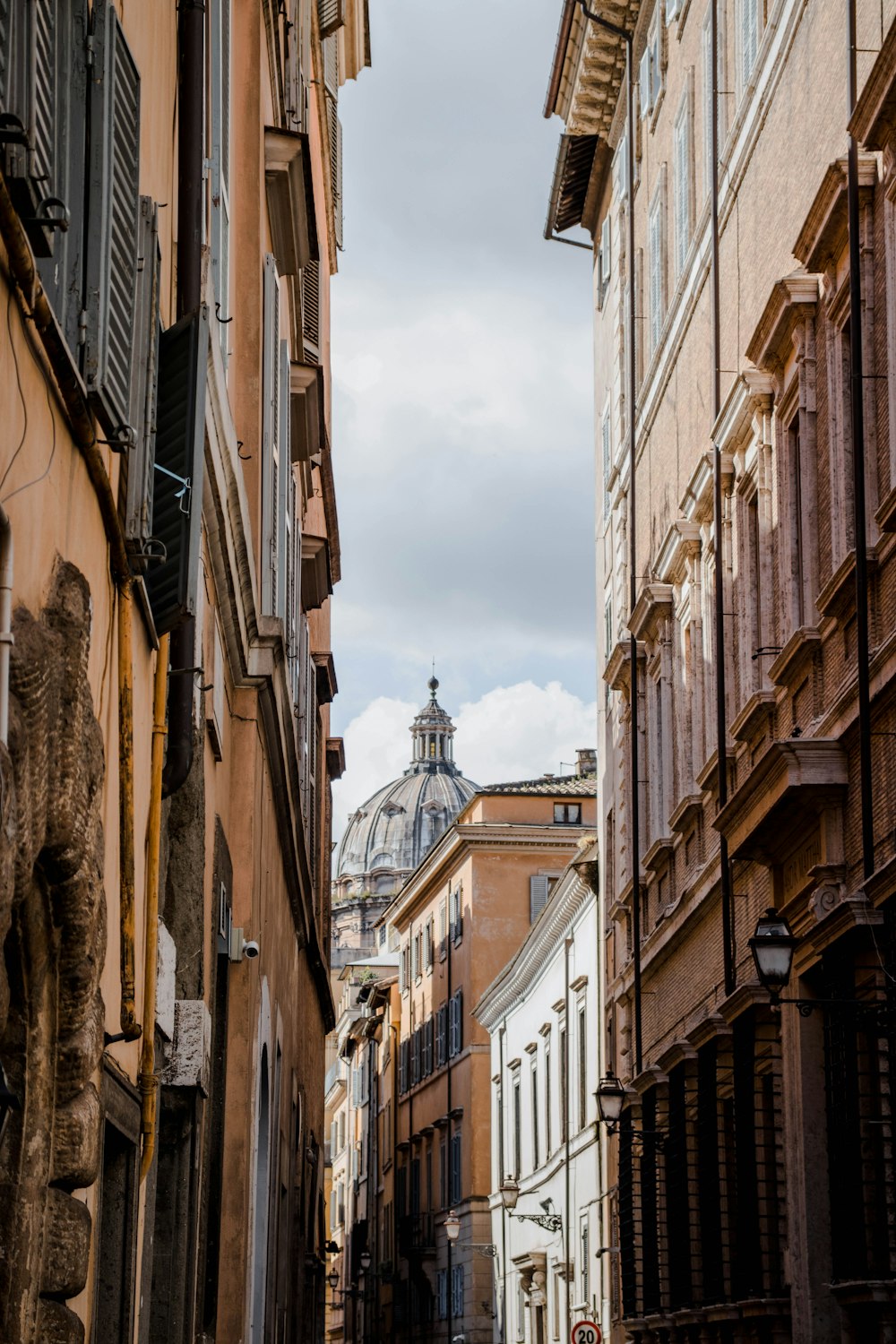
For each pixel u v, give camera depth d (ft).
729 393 99.25
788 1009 83.87
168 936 45.16
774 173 94.02
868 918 69.62
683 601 117.60
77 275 28.45
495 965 279.69
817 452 84.48
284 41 82.48
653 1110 119.03
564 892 187.52
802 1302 80.18
